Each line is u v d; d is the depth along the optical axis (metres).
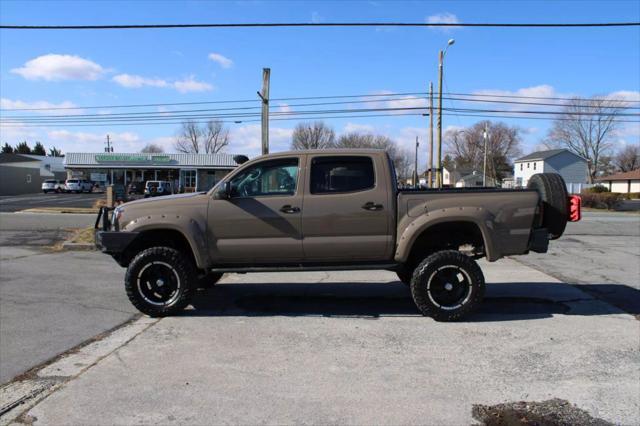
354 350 4.92
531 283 8.38
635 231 17.28
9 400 3.89
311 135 71.56
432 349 4.95
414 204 6.05
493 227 5.98
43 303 7.13
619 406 3.71
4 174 54.62
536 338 5.29
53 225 16.97
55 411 3.64
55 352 5.04
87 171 60.06
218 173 60.03
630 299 7.16
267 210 6.06
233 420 3.50
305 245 6.09
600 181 77.44
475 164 102.31
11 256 11.74
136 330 5.70
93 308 6.84
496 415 3.57
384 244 6.08
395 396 3.88
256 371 4.39
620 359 4.66
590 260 11.23
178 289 6.17
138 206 6.21
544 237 6.11
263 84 18.45
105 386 4.08
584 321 5.96
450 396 3.88
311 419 3.51
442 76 31.48
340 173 6.13
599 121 75.25
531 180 6.70
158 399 3.83
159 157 59.41
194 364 4.57
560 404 3.74
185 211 6.11
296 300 7.14
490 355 4.77
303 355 4.79
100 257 11.59
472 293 5.90
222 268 6.21
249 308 6.68
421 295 5.91
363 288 7.96
